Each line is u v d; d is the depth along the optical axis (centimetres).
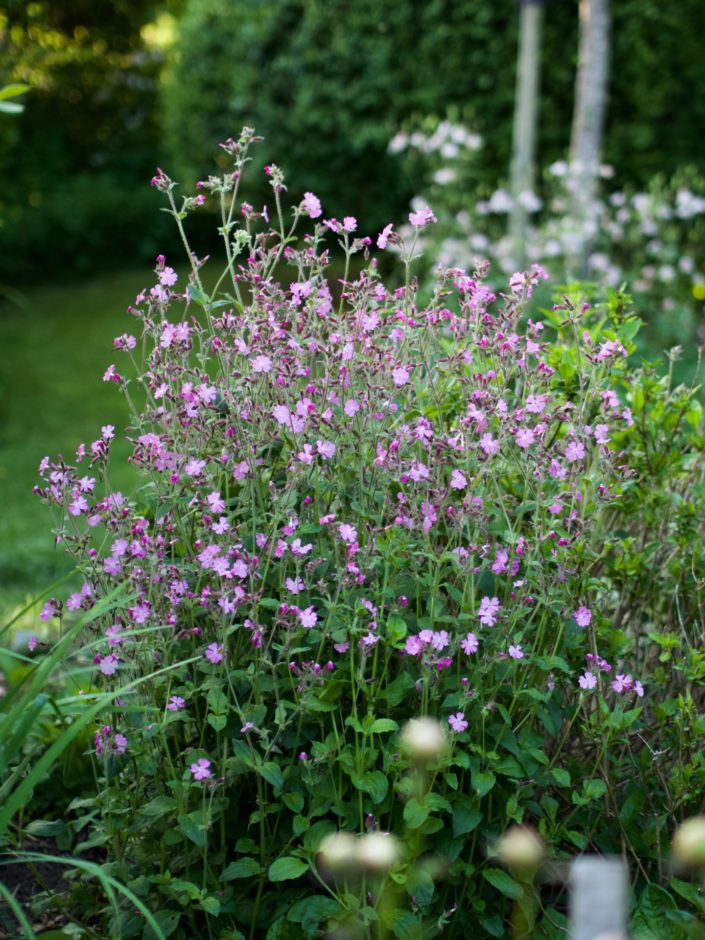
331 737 193
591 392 221
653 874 215
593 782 200
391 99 755
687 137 784
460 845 194
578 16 749
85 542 209
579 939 118
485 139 766
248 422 208
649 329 565
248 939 205
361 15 741
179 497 211
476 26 740
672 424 247
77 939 207
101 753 203
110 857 217
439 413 218
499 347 217
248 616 207
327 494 218
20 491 532
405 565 209
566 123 773
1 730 178
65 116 1326
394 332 222
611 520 263
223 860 199
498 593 222
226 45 784
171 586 198
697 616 247
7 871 240
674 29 754
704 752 214
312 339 212
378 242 220
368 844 173
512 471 222
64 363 796
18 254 1102
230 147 220
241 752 190
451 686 200
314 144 776
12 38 1288
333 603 192
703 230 691
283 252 225
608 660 222
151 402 214
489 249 629
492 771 196
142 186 1298
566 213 677
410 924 185
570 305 232
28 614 360
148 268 1178
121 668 199
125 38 1362
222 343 209
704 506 246
